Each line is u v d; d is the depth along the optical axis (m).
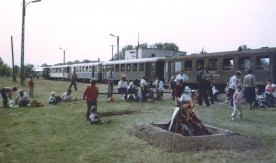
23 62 40.47
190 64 29.91
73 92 30.52
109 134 10.96
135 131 10.90
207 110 16.70
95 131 11.53
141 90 21.34
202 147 8.78
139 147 9.19
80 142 9.91
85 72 54.38
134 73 40.03
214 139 9.05
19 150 9.06
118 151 8.80
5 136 10.86
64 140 10.20
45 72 76.50
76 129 11.95
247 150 8.71
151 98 21.47
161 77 36.25
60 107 18.59
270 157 8.07
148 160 7.97
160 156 8.27
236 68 25.19
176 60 31.70
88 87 14.05
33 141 10.10
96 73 49.97
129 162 7.85
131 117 14.68
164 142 9.17
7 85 40.62
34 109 17.88
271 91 18.44
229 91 17.92
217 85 27.55
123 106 18.86
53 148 9.24
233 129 11.55
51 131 11.60
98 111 16.58
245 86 17.09
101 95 26.47
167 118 14.24
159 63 36.25
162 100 22.25
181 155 8.30
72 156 8.42
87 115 14.09
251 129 11.62
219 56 26.69
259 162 7.70
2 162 7.99
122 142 9.80
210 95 19.27
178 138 9.06
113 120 13.86
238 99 13.81
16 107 18.89
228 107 17.91
